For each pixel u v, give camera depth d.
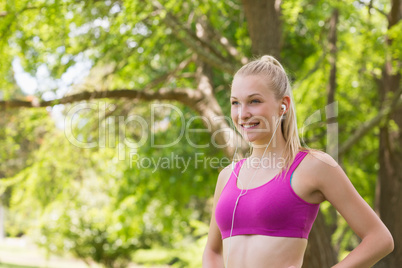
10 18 8.82
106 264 18.52
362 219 2.51
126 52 10.08
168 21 9.14
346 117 12.98
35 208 13.25
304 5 10.54
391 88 11.05
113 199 13.66
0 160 12.66
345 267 2.45
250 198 2.62
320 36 12.00
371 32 9.67
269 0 9.02
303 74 12.73
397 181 10.90
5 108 9.51
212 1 8.97
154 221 15.01
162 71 12.86
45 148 12.12
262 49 9.05
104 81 10.24
